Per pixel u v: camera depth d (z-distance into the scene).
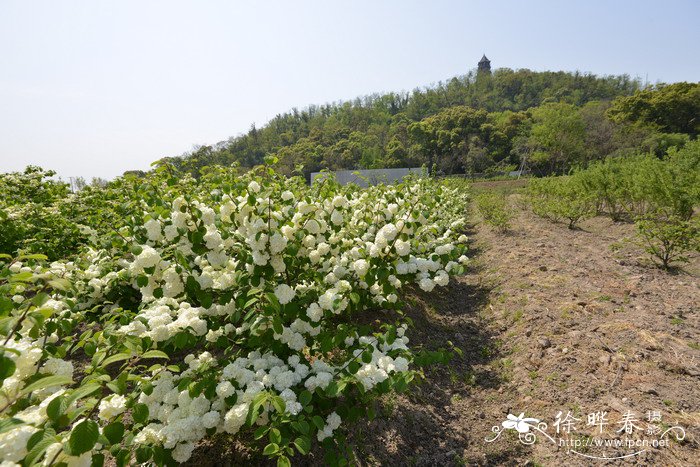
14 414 1.39
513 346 3.57
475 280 5.64
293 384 2.05
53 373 1.54
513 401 2.86
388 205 3.62
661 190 6.82
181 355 3.06
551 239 7.36
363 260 2.70
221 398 1.86
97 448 1.65
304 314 2.36
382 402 2.72
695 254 5.48
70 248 5.28
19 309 1.62
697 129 36.59
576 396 2.67
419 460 2.36
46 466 1.17
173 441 1.67
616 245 6.32
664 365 2.79
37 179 7.16
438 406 2.88
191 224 2.29
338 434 2.05
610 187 8.52
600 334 3.33
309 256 2.87
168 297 2.43
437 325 4.15
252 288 2.25
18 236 4.82
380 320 3.79
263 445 2.20
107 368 2.93
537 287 4.67
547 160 37.03
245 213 2.45
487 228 9.26
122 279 3.16
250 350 2.50
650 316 3.55
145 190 3.24
